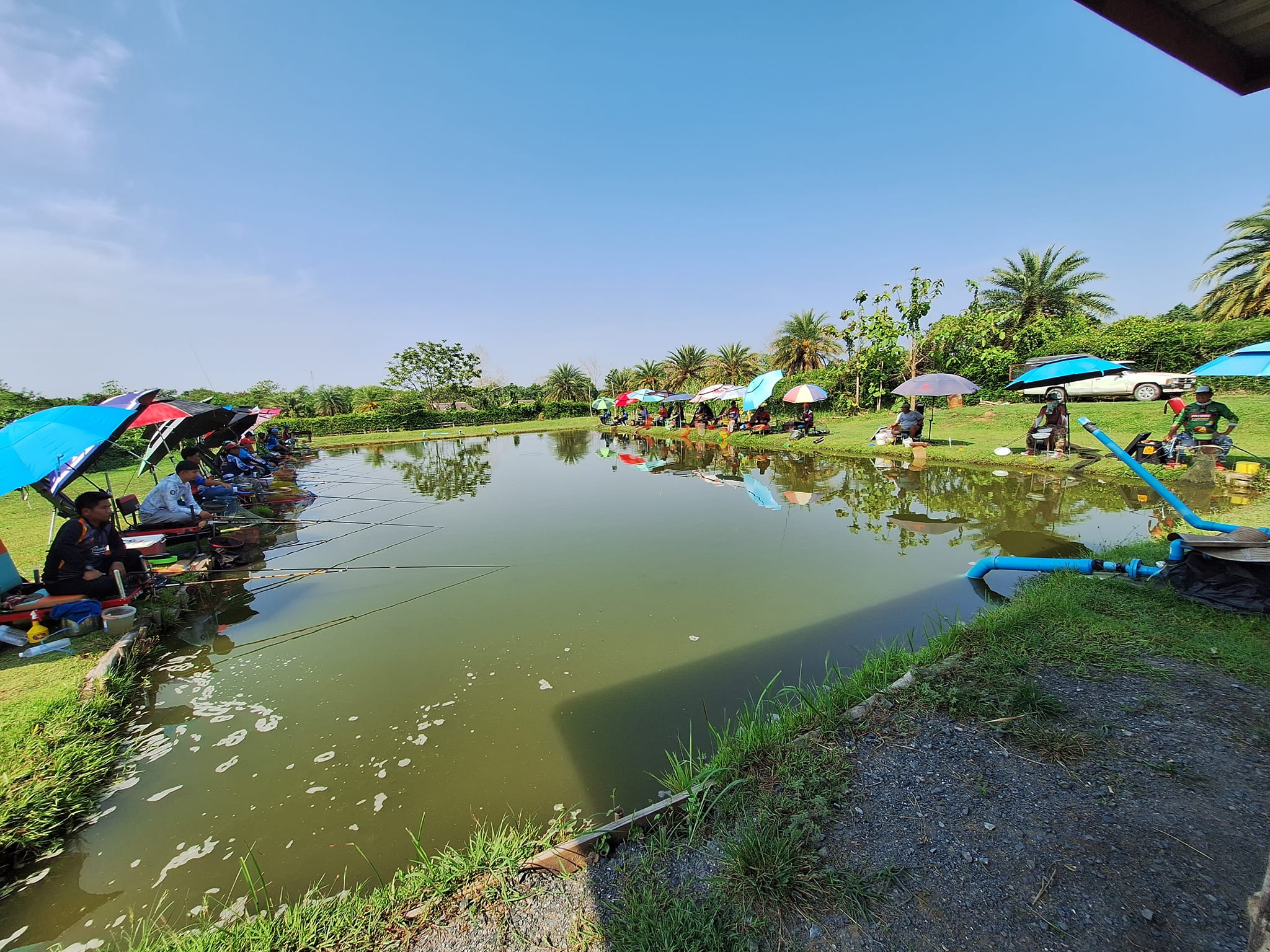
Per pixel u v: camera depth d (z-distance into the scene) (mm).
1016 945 1641
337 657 4359
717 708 3439
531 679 3910
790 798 2316
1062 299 26188
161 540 6215
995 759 2486
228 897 2271
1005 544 6223
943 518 7621
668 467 14789
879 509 8461
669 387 43375
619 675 3900
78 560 4598
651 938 1753
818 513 8516
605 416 37125
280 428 21938
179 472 7234
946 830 2105
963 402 19734
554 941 1812
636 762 2967
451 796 2785
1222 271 20406
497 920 1913
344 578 6238
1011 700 2832
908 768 2473
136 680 4012
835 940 1702
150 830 2643
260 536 8102
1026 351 20328
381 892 2094
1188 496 7266
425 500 11117
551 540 7625
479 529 8391
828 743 2693
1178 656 3225
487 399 50250
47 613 4277
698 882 1976
